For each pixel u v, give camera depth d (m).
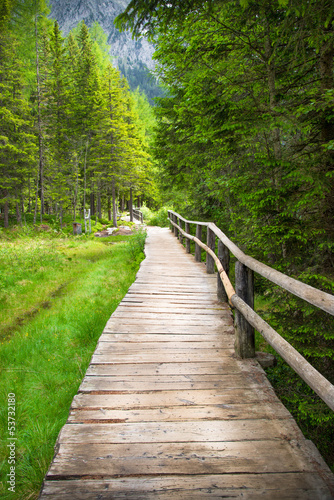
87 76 33.50
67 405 3.37
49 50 34.28
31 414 3.27
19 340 5.10
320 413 2.79
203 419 2.20
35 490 2.33
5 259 11.25
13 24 28.03
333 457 3.03
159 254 10.62
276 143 4.43
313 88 3.91
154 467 1.76
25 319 6.41
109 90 28.83
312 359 3.47
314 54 4.12
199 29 4.65
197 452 1.88
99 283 8.48
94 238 21.44
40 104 30.09
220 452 1.87
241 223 5.55
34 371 4.11
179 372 2.88
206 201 10.30
